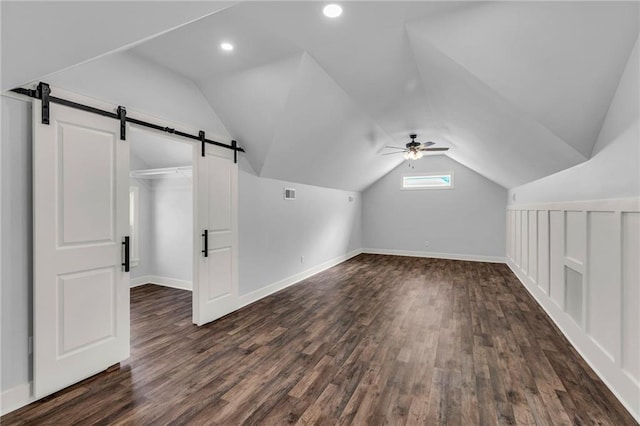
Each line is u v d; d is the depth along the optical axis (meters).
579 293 2.84
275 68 2.96
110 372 2.42
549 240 3.73
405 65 3.02
